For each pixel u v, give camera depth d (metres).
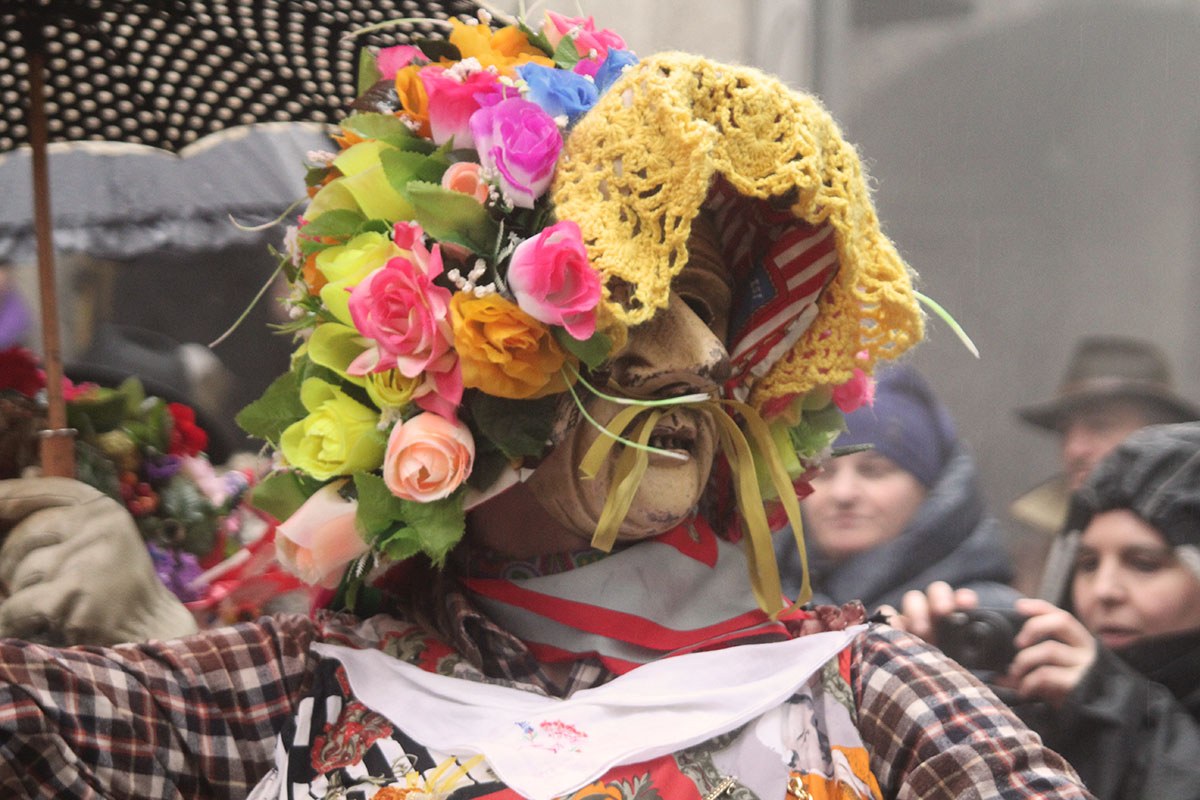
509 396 1.88
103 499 2.26
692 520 2.20
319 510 1.98
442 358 1.88
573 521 2.09
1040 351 4.34
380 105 2.16
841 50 4.72
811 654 2.05
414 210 1.94
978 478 3.51
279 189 4.29
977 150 4.54
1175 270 4.25
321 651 2.14
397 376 1.91
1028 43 4.52
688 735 1.90
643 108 1.88
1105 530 3.03
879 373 3.57
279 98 2.72
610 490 2.02
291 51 2.64
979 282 4.47
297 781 2.00
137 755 1.98
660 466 2.04
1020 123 4.51
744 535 2.17
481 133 1.91
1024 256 4.45
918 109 4.64
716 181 2.13
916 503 3.38
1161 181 4.33
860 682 2.08
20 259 4.19
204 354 4.38
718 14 4.79
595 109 1.94
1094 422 3.41
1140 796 2.74
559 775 1.84
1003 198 4.50
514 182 1.89
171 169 4.32
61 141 2.74
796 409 2.26
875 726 2.04
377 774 1.95
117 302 4.46
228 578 2.62
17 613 2.12
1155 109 4.37
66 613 2.14
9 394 2.53
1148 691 2.83
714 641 2.08
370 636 2.20
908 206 4.62
